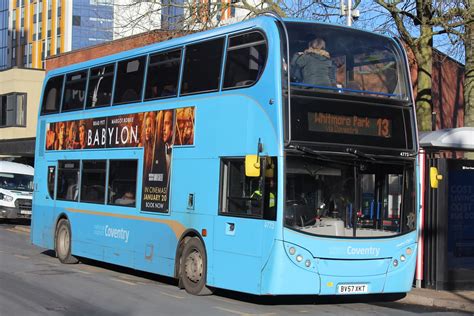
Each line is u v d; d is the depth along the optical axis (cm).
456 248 1269
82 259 1617
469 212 1286
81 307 1002
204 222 1105
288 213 956
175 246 1177
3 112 4325
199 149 1132
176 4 2061
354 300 1188
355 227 998
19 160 4159
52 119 1666
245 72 1051
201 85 1152
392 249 1027
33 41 9306
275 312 1005
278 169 955
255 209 998
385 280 1019
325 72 1012
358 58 1050
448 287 1250
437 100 2731
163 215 1212
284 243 949
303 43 1009
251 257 995
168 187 1204
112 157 1392
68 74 1619
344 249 984
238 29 1081
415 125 1072
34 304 1018
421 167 1280
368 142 1020
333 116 999
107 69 1459
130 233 1310
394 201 1041
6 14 9994
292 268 954
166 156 1218
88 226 1466
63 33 8600
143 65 1330
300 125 972
